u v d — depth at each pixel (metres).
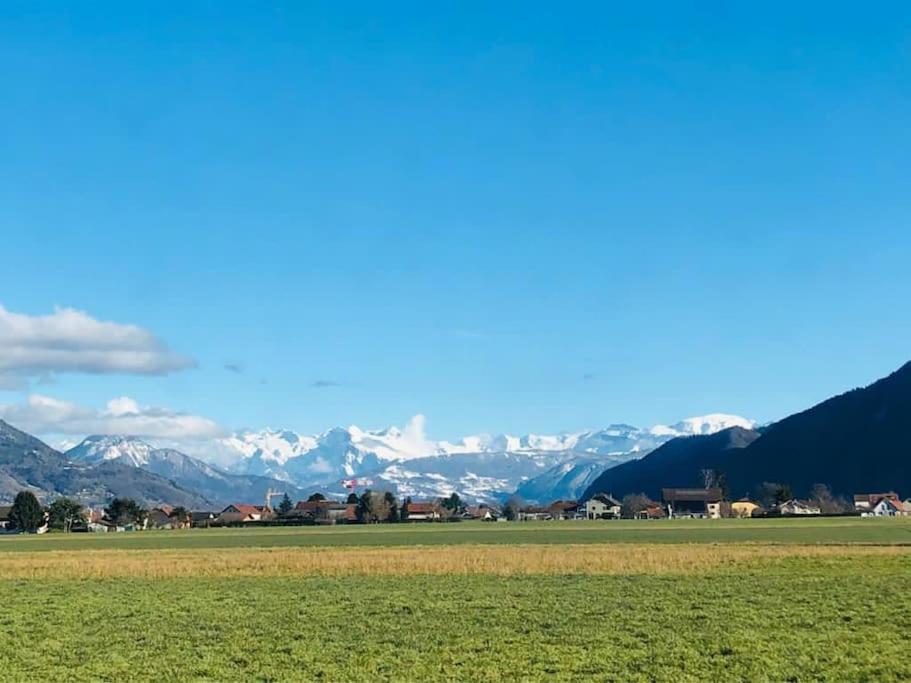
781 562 63.72
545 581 53.28
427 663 29.23
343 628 36.28
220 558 77.69
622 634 33.72
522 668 28.25
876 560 64.81
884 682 25.88
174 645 33.22
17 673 28.70
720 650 30.39
